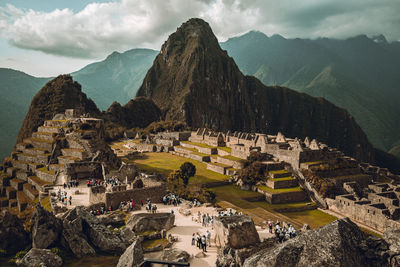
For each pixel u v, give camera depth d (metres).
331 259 10.99
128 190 38.34
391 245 12.77
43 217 22.97
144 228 29.50
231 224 24.38
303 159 71.50
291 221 44.59
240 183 69.44
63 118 90.88
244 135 114.94
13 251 21.52
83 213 25.56
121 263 19.08
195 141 121.44
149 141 124.88
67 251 22.44
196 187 56.19
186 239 28.31
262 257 11.80
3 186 71.06
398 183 79.00
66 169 50.03
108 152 62.91
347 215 55.22
